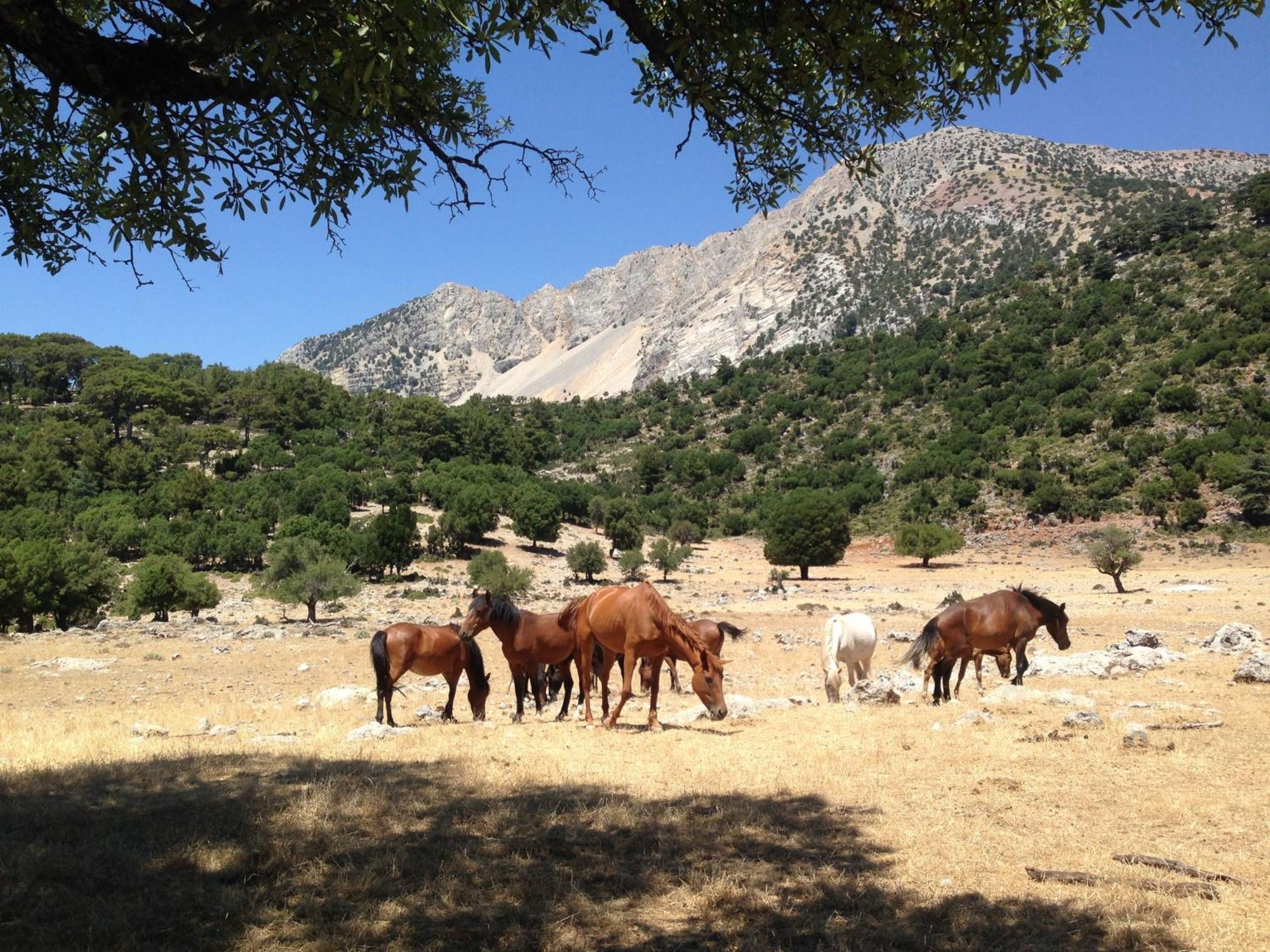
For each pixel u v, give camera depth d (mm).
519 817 7160
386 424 148750
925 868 6070
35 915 5012
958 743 9930
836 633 15273
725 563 90812
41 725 15055
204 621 47812
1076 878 5754
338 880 5672
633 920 5230
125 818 7078
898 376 155875
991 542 89438
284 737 12531
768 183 6449
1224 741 9273
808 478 123688
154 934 4836
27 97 5566
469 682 13961
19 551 44844
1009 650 13969
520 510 91875
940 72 5418
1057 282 173625
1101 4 4641
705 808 7543
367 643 35344
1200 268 142500
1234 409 97688
